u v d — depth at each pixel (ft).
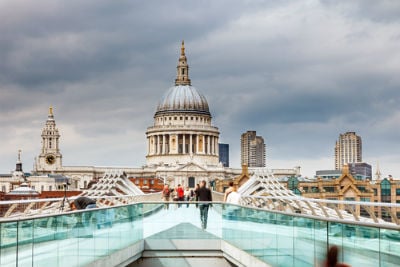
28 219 62.28
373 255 52.34
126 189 378.12
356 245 54.95
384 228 50.88
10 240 58.85
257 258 85.81
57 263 68.64
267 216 80.64
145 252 108.58
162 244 108.68
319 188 529.45
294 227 69.92
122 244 94.58
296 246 69.36
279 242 75.66
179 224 108.78
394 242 49.70
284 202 150.51
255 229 86.94
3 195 476.13
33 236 63.26
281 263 74.95
